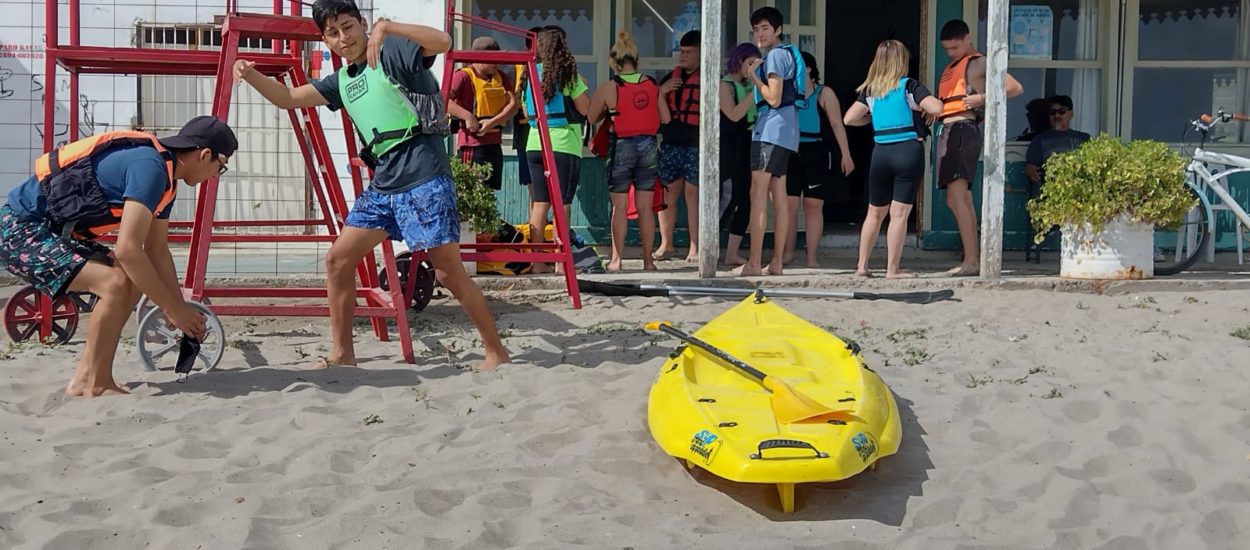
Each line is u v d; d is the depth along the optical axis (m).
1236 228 12.58
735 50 10.87
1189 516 4.84
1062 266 10.62
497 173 11.16
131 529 4.55
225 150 6.43
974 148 10.77
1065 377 7.00
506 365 7.27
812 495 5.12
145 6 12.16
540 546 4.46
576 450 5.65
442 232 6.80
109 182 6.17
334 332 7.27
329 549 4.43
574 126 10.70
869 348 7.77
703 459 4.87
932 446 5.77
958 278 10.42
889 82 10.41
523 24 12.30
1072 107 12.25
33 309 8.08
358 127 6.93
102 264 6.38
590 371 7.05
